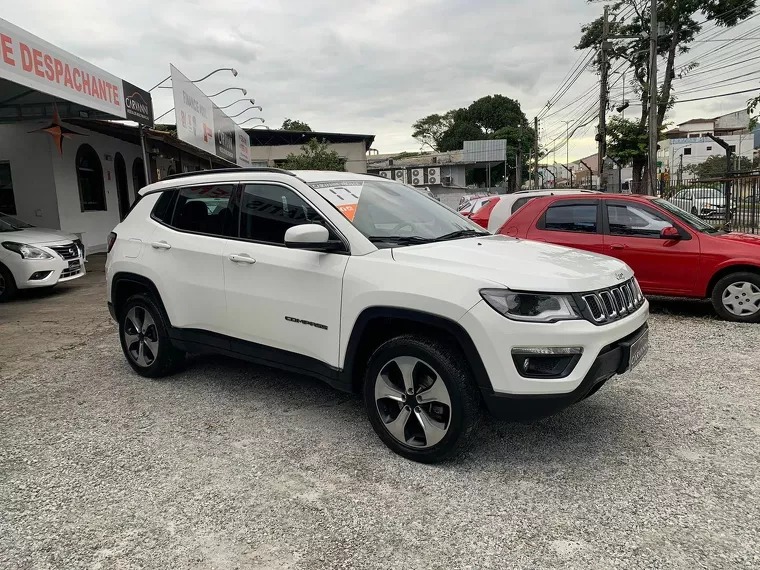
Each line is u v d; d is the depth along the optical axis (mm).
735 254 6508
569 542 2580
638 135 29281
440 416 3229
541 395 2959
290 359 3857
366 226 3699
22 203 14625
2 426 3990
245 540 2637
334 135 53906
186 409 4246
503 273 3086
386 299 3242
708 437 3631
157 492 3068
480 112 82938
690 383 4641
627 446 3531
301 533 2686
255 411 4180
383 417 3461
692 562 2424
